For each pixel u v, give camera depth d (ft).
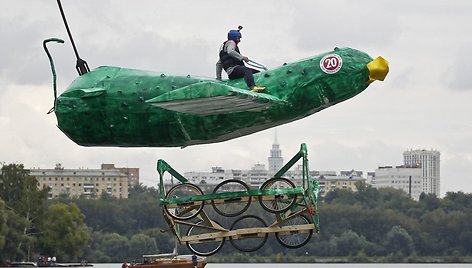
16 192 354.54
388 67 71.97
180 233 77.36
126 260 415.23
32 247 345.92
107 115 71.82
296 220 76.74
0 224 316.81
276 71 72.13
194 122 70.69
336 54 72.18
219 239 75.25
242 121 70.69
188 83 71.82
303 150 73.87
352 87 71.82
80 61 73.82
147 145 72.84
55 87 74.02
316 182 76.84
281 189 73.31
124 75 72.54
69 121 72.28
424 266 440.45
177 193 79.56
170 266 224.94
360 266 434.71
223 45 72.95
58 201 440.04
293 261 433.48
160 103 64.23
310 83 71.41
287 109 71.26
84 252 412.36
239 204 78.59
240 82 72.02
